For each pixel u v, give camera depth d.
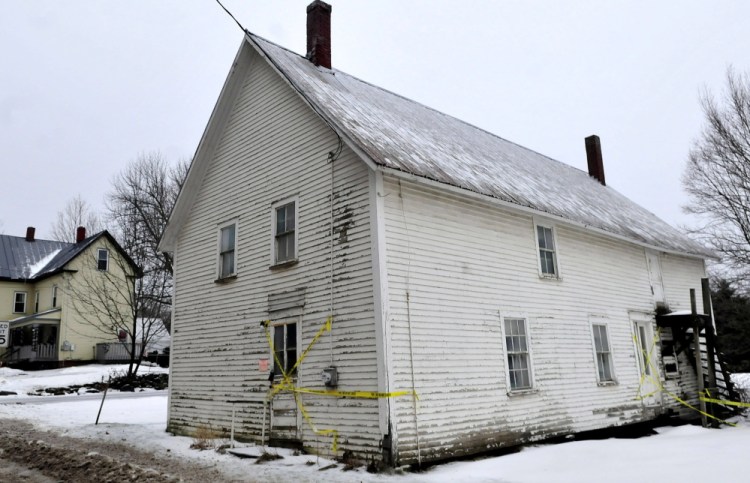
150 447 12.33
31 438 13.34
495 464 10.30
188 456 11.25
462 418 11.15
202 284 14.97
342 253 11.26
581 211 16.45
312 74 14.87
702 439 12.61
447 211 12.16
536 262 14.18
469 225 12.59
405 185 11.41
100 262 40.00
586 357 14.90
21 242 45.16
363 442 10.14
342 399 10.67
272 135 13.72
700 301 20.98
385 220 10.78
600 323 15.76
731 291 38.62
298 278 12.16
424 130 15.52
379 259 10.45
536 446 12.51
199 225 15.61
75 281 38.53
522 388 12.84
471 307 12.07
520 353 13.07
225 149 15.25
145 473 9.34
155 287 37.38
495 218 13.38
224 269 14.51
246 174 14.31
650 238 18.34
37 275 41.41
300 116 12.98
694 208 31.81
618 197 24.22
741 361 38.03
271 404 12.20
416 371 10.53
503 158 18.09
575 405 14.06
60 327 37.41
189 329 15.07
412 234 11.23
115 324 34.38
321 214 11.91
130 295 35.34
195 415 14.19
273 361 12.42
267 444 12.06
